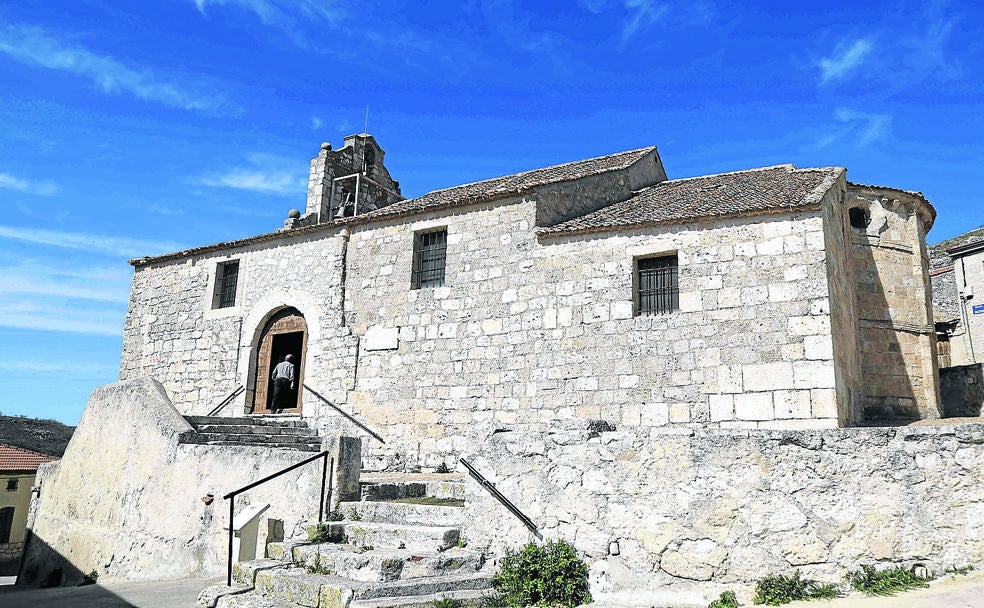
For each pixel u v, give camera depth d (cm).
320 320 1838
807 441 805
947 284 2586
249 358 1944
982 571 745
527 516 914
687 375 1341
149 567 1273
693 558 813
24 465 3008
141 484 1355
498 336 1564
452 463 1550
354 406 1719
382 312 1744
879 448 788
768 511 797
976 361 2398
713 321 1339
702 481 827
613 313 1438
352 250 1842
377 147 2481
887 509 773
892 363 1650
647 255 1437
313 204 2280
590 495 883
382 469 1614
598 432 934
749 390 1281
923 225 1855
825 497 788
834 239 1407
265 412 1902
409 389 1653
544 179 1912
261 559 997
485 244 1634
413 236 1755
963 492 764
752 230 1342
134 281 2245
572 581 846
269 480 1146
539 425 1467
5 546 2853
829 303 1252
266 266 1984
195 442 1334
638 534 845
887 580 749
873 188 1722
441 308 1656
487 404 1543
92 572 1390
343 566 887
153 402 1419
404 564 870
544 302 1522
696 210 1422
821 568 771
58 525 1557
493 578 879
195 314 2078
